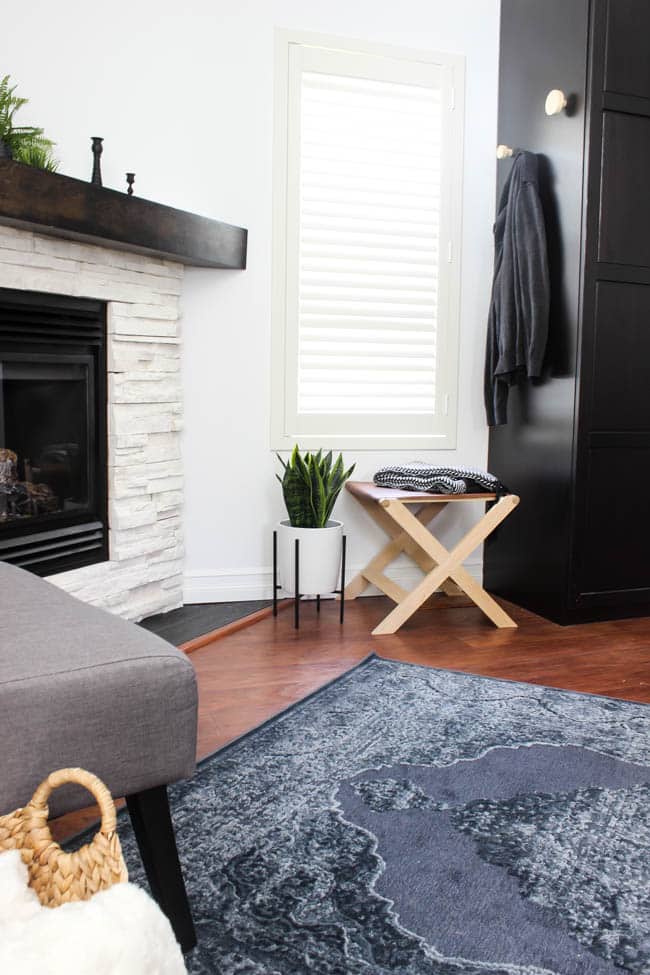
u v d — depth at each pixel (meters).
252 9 3.12
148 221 2.62
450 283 3.46
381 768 1.95
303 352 3.34
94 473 2.81
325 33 3.22
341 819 1.73
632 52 2.98
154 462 3.01
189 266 3.12
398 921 1.41
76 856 1.06
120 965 0.93
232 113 3.13
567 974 1.29
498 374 3.28
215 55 3.08
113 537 2.87
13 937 0.95
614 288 3.05
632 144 3.02
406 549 3.42
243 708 2.31
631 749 2.07
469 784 1.88
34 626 1.39
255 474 3.32
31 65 2.81
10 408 2.59
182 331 3.17
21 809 1.12
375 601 3.44
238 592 3.34
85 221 2.39
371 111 3.31
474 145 3.45
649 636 3.04
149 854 1.31
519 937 1.37
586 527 3.12
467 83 3.42
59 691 1.20
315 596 3.44
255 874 1.54
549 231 3.18
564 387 3.11
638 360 3.12
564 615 3.15
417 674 2.58
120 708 1.25
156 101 3.01
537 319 3.11
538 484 3.28
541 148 3.21
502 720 2.24
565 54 3.04
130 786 1.27
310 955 1.32
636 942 1.37
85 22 2.88
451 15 3.37
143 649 1.32
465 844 1.64
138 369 2.91
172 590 3.17
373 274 3.37
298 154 3.24
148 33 2.98
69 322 2.64
